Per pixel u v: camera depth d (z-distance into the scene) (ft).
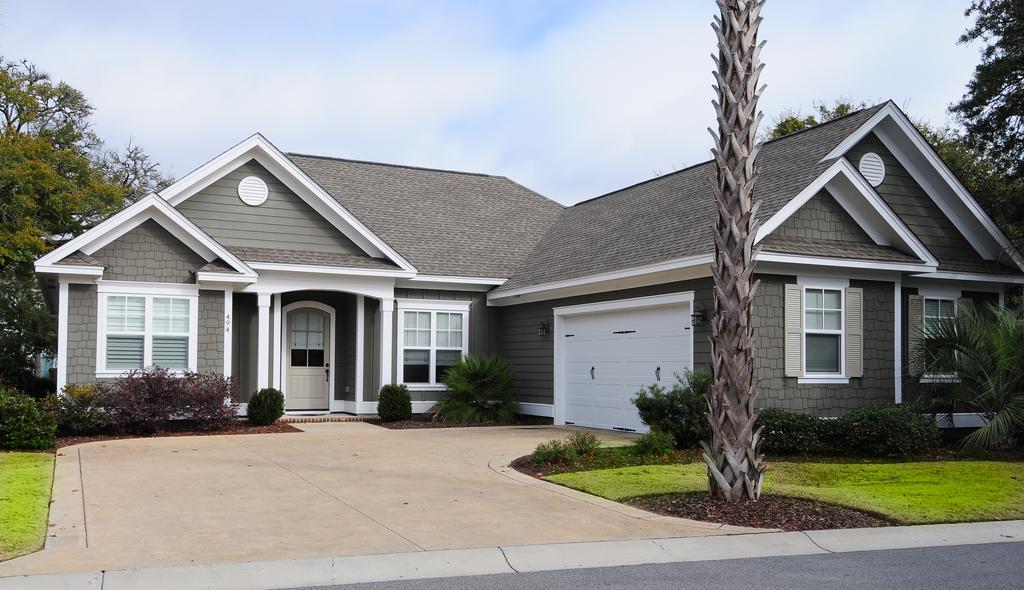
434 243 72.28
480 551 24.71
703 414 43.83
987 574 23.09
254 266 58.39
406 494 33.22
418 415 67.31
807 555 25.39
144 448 45.55
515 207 84.43
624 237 61.82
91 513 29.17
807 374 49.01
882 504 31.48
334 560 23.48
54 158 94.27
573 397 63.00
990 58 66.13
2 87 92.53
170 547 24.63
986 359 47.52
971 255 58.54
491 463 41.50
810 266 49.19
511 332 70.54
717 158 31.01
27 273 90.99
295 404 66.74
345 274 62.13
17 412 44.50
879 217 51.24
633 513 30.14
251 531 26.78
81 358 52.34
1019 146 66.80
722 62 31.22
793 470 39.24
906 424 43.52
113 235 53.62
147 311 54.34
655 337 54.49
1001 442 47.11
